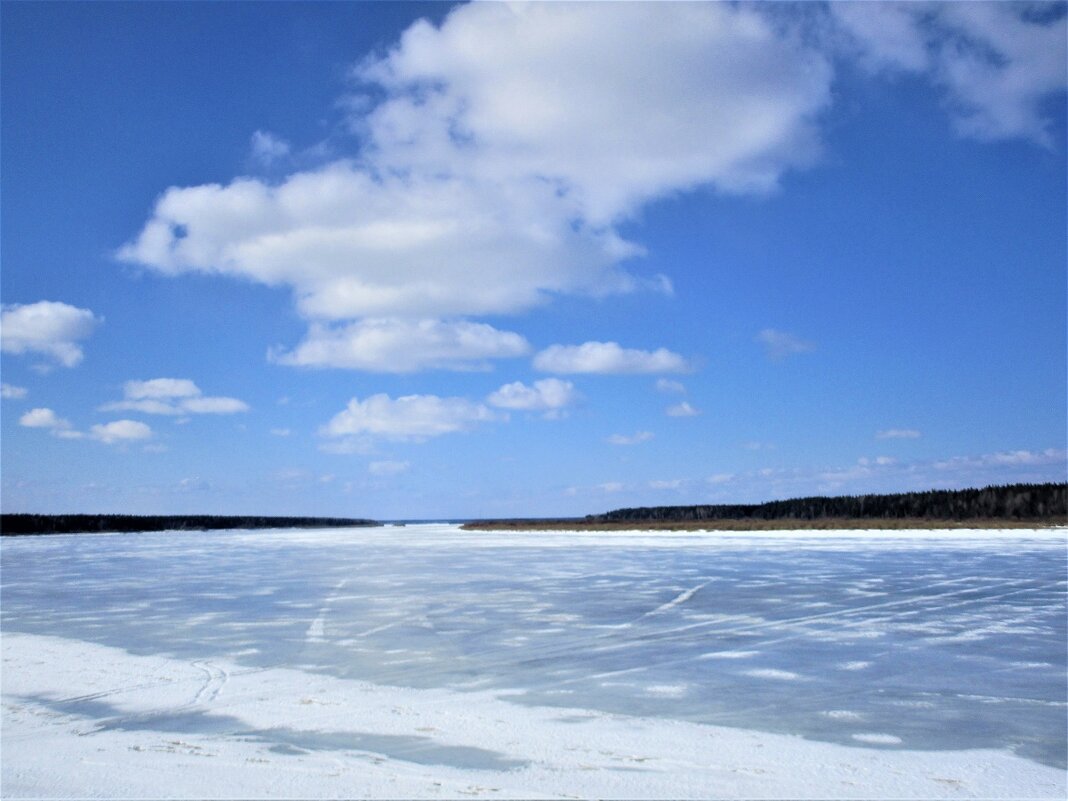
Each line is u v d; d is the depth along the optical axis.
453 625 14.39
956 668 10.68
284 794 6.02
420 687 9.66
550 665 10.92
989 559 28.16
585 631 13.67
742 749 7.19
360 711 8.52
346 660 11.32
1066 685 9.74
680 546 39.31
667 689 9.53
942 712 8.51
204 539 61.53
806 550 34.50
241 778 6.39
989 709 8.62
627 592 19.20
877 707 8.71
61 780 6.35
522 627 14.12
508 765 6.73
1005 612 15.62
